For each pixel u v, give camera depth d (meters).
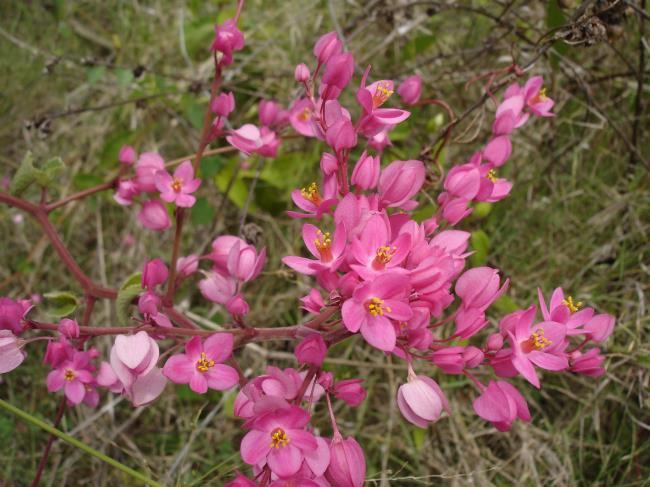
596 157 0.34
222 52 0.21
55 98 0.40
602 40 0.26
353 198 0.16
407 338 0.17
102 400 0.31
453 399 0.30
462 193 0.20
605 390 0.29
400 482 0.29
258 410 0.16
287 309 0.33
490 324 0.30
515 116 0.23
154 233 0.36
